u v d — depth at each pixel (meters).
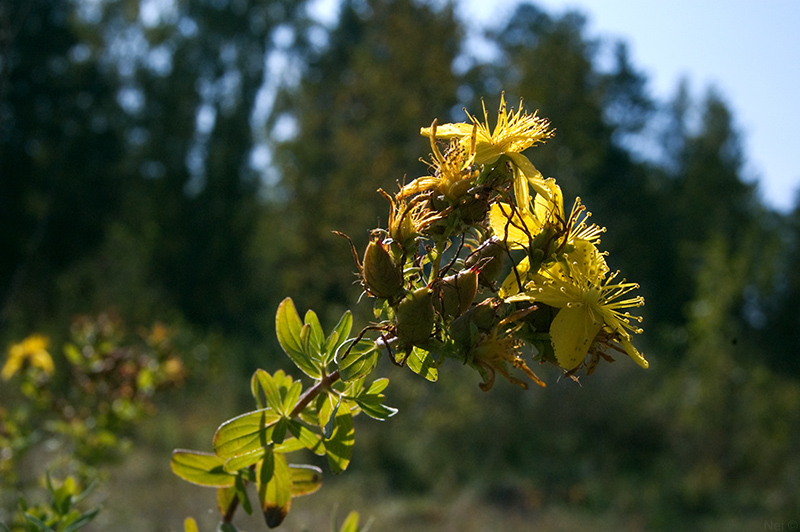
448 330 1.74
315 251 17.06
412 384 13.27
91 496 5.50
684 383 16.33
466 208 1.83
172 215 30.64
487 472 13.66
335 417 1.87
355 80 17.94
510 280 1.95
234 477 1.99
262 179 34.84
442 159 1.87
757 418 14.70
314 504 10.49
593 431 15.77
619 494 13.12
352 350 1.76
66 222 21.75
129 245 27.81
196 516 8.11
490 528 10.77
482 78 16.80
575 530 11.12
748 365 16.23
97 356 4.47
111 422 4.36
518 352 1.77
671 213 39.84
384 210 15.27
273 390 1.90
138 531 7.38
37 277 21.42
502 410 15.25
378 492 11.95
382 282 1.71
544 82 17.36
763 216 35.50
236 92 33.62
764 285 18.42
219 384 14.96
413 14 16.38
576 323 1.87
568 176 17.61
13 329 14.57
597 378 16.59
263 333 28.28
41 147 21.12
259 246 33.16
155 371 4.61
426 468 13.19
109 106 24.02
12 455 4.01
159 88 31.97
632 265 35.12
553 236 1.89
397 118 15.62
